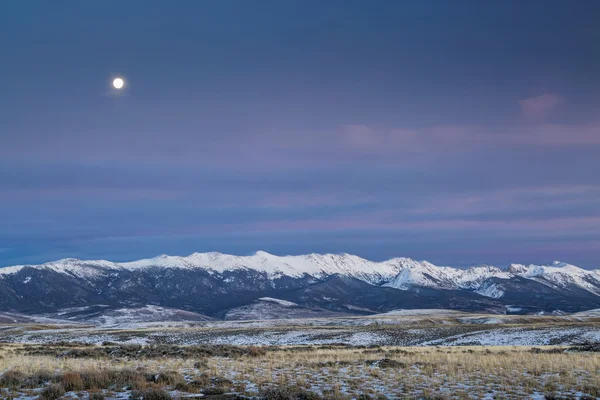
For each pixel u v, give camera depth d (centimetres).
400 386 2431
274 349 4931
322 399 2102
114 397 2127
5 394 2153
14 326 16438
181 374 2756
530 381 2477
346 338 8975
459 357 3722
